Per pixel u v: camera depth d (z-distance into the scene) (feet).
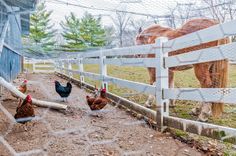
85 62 25.81
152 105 15.28
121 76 23.20
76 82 28.35
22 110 10.85
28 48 24.36
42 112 13.62
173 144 10.40
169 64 12.26
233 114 13.07
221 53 9.68
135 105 14.93
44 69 39.63
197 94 10.73
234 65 17.56
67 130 11.05
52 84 25.39
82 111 14.76
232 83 16.16
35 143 9.26
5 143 8.66
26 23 26.63
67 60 34.22
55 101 16.83
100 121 13.21
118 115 14.73
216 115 12.24
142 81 21.01
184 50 13.43
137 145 10.07
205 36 10.32
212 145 10.14
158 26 17.94
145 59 14.11
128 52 16.51
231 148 9.80
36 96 17.81
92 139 10.32
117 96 17.49
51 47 19.93
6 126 10.57
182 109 14.92
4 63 19.45
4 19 16.17
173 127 11.76
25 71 37.68
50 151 8.71
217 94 9.87
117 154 9.01
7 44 20.88
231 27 9.12
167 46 12.32
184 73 22.77
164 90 12.37
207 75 12.67
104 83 20.22
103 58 20.94
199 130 10.42
